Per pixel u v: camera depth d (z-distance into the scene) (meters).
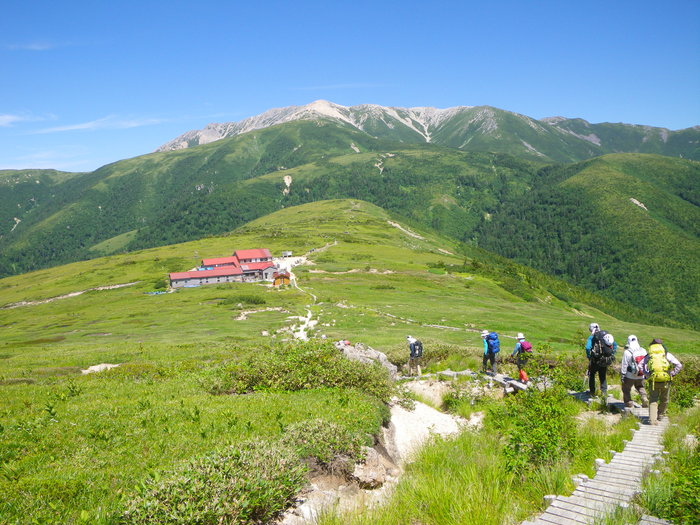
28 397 14.66
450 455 11.34
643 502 7.31
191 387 16.75
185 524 6.81
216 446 9.66
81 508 7.34
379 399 15.66
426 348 30.00
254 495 7.72
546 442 10.60
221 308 100.25
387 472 11.16
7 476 8.27
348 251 180.75
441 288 126.56
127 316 100.62
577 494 8.15
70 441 10.15
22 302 141.25
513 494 8.80
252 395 15.29
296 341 21.72
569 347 53.03
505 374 22.67
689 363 20.70
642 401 13.93
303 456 9.87
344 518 7.79
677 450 9.73
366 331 62.78
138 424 11.35
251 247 198.12
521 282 149.88
